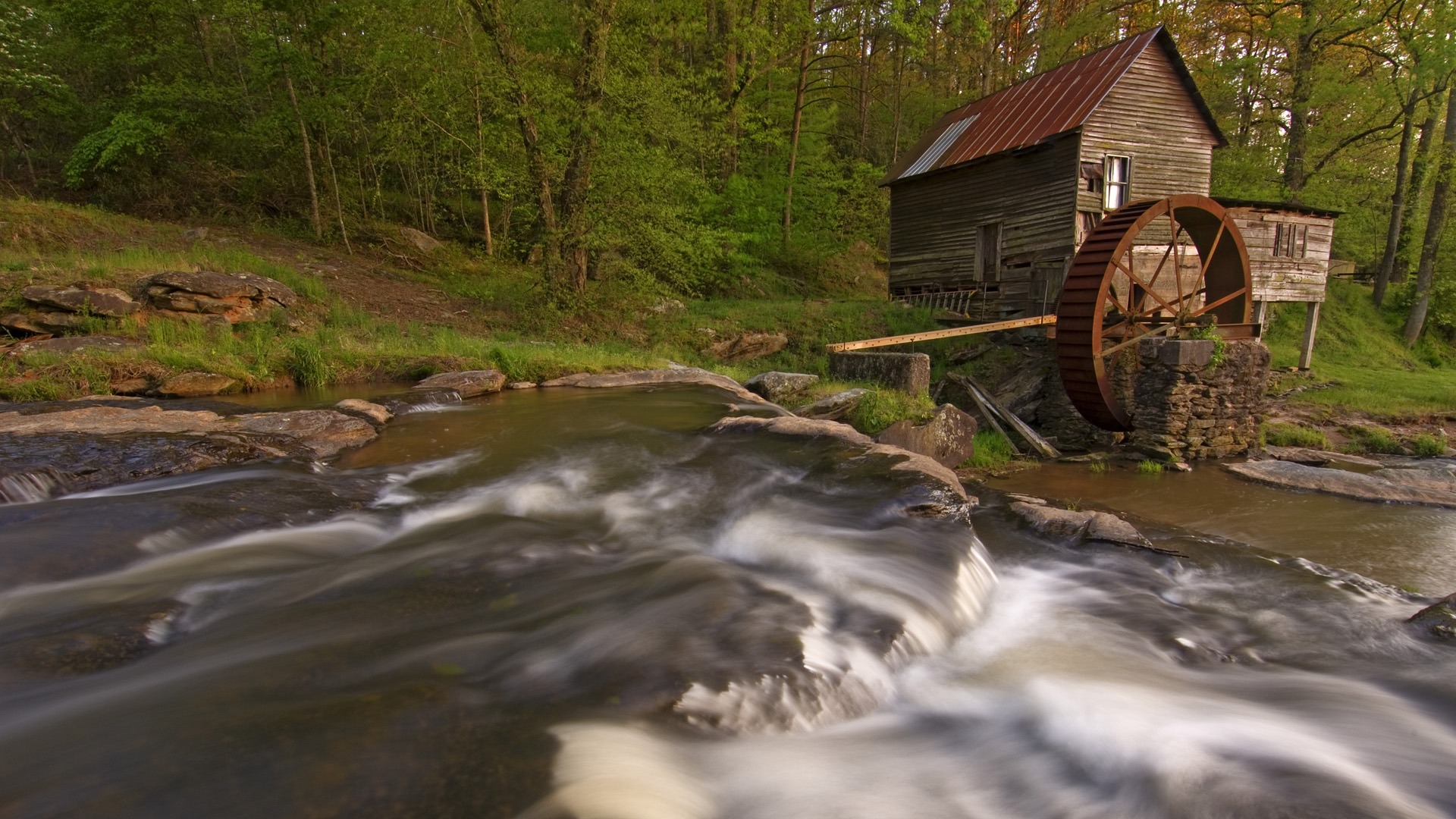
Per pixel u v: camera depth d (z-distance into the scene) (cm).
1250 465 1112
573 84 1572
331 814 197
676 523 536
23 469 501
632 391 1058
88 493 510
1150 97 1645
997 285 1777
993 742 311
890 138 3525
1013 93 1927
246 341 1093
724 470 642
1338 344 2222
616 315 1608
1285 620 470
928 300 1983
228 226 1730
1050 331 1403
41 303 1009
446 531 493
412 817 198
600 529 515
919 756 296
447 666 296
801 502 567
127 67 1870
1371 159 2703
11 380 786
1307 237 1812
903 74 3738
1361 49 2330
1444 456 1206
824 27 2375
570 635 330
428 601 371
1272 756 299
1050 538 620
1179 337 1274
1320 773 285
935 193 1961
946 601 432
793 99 2648
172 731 236
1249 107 2864
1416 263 2481
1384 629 454
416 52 1652
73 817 192
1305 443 1318
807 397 1065
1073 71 1770
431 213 2086
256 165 1902
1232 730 323
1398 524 794
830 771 277
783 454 686
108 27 1694
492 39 1538
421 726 246
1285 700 360
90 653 301
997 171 1766
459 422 817
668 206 1596
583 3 1509
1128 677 376
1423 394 1656
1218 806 262
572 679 293
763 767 266
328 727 240
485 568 418
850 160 3145
